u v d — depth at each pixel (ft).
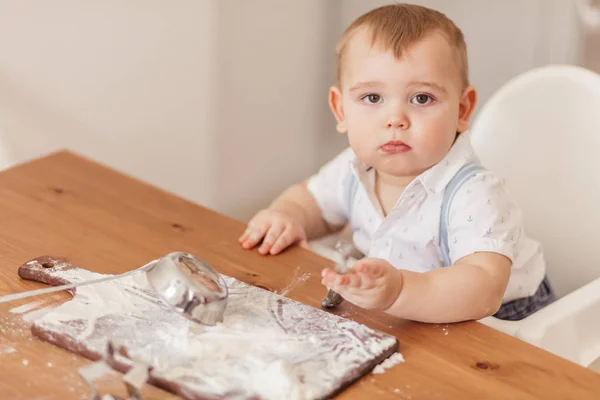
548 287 4.40
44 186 4.09
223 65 7.11
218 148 7.36
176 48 6.66
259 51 7.41
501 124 4.83
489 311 3.22
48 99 5.95
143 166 6.77
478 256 3.44
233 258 3.58
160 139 6.82
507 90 4.83
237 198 7.73
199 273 2.99
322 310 3.10
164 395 2.61
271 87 7.66
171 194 4.09
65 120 6.11
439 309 3.09
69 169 4.28
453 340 2.98
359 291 3.01
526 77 4.79
